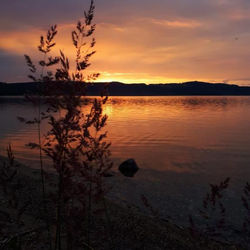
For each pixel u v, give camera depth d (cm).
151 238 711
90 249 500
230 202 1178
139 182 1502
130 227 752
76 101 316
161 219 989
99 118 348
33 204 725
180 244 707
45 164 1794
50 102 317
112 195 1259
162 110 9725
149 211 1088
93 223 693
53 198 356
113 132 3741
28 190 907
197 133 3700
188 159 2131
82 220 358
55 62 314
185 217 1045
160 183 1491
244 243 841
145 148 2597
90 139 347
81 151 340
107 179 1527
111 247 593
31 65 313
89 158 349
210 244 762
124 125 4731
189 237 780
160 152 2414
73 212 355
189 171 1766
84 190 346
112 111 9212
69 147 334
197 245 712
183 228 901
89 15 320
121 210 923
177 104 15425
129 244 644
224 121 5522
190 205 1172
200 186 1445
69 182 332
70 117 316
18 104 12900
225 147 2678
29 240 504
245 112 8456
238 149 2572
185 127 4444
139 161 2044
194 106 12862
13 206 367
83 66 317
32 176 1251
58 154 326
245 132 3800
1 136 3222
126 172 1705
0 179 343
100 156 358
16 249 437
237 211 1083
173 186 1439
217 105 13938
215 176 1647
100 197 372
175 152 2419
